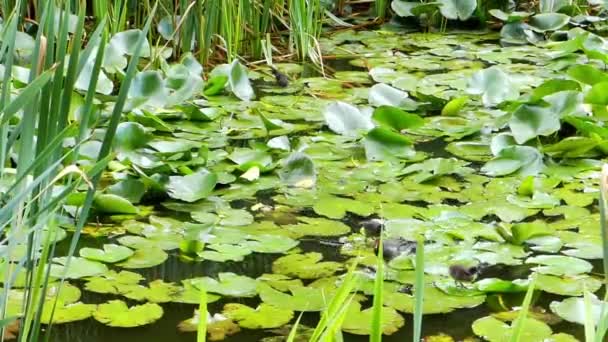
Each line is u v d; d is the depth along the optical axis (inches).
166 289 222.2
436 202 250.2
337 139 277.9
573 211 246.8
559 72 327.9
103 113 276.4
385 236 236.7
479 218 243.9
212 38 337.4
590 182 258.4
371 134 270.7
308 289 222.5
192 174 253.6
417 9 370.9
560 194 253.1
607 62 324.8
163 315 217.0
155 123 277.3
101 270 225.9
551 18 368.2
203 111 290.4
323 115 286.2
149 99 290.4
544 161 267.0
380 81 319.9
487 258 231.3
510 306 220.2
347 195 252.5
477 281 224.8
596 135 272.5
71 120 271.1
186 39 331.0
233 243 234.7
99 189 249.4
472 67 333.4
